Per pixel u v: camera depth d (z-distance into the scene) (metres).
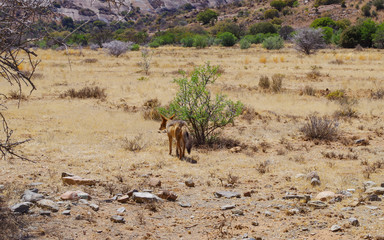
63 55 49.88
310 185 7.71
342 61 38.19
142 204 6.52
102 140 11.65
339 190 7.29
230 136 12.78
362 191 7.26
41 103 17.91
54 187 7.09
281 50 64.12
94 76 28.92
